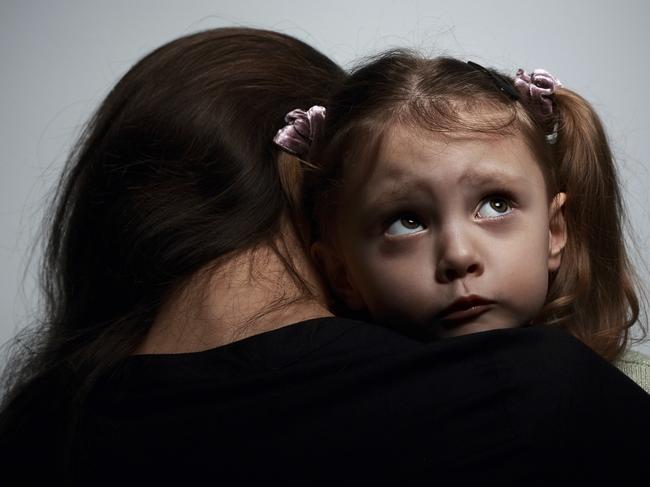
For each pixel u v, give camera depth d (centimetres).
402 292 76
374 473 60
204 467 61
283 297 69
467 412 60
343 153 79
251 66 81
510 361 62
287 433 61
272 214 73
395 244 76
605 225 91
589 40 150
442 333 76
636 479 60
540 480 59
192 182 73
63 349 78
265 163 75
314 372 62
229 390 63
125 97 80
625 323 90
